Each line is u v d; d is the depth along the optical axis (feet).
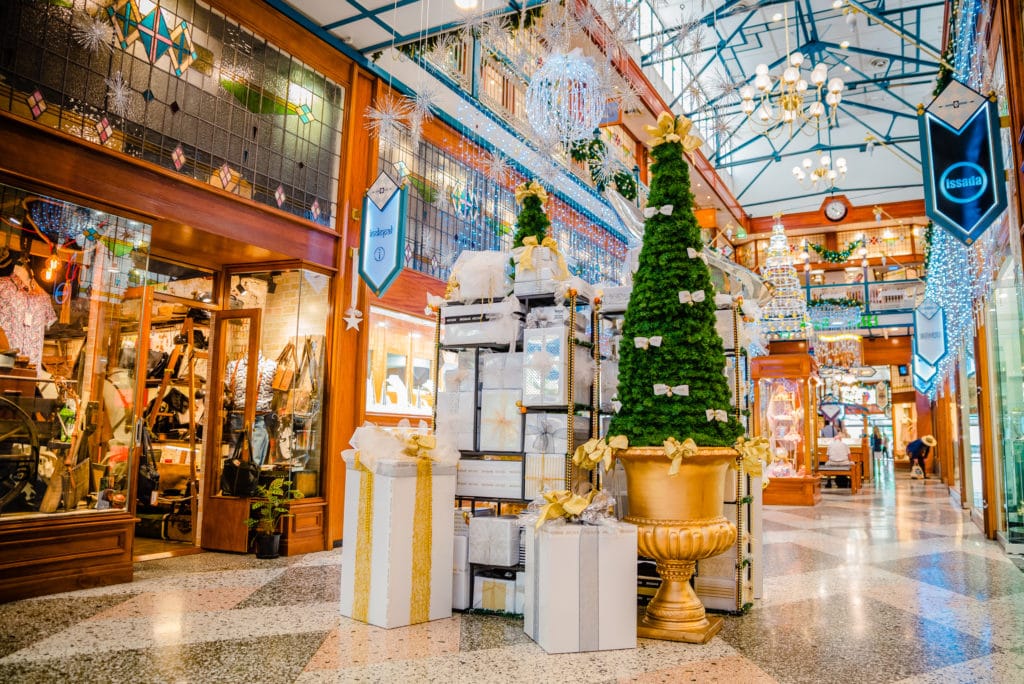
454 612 12.16
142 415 20.25
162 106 15.78
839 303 69.31
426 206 23.90
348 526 11.89
